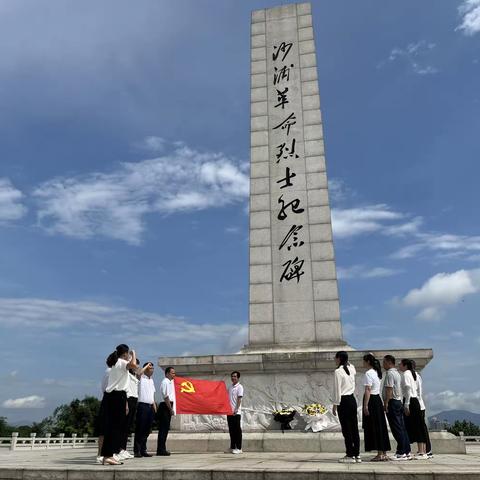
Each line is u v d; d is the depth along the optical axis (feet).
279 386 46.93
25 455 47.24
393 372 31.96
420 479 21.66
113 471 24.12
